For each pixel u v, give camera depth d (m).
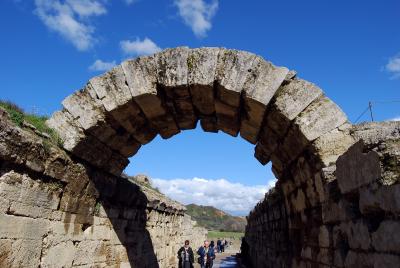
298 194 9.66
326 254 7.29
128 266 12.96
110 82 9.09
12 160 6.94
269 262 17.11
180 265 15.31
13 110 7.96
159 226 18.06
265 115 8.95
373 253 4.99
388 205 4.50
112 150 10.34
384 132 5.13
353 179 5.63
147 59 9.09
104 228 11.07
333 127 7.95
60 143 8.77
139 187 13.93
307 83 8.39
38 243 7.83
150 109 9.63
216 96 9.24
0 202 6.72
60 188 8.65
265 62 8.62
